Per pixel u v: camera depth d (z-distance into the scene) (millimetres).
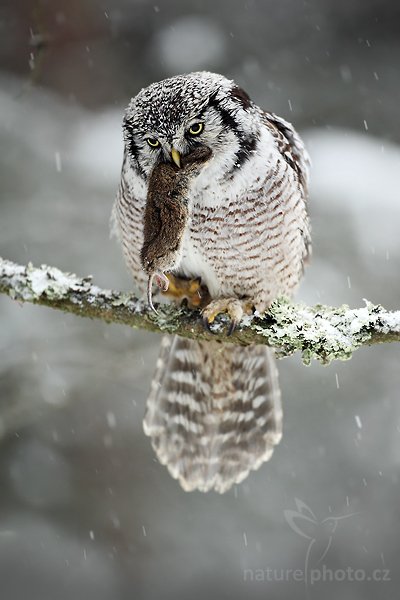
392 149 14477
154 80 15859
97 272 13227
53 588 12836
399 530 13391
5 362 12523
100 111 15430
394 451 13422
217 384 9836
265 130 8656
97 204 13461
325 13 16250
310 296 12703
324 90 15711
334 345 7348
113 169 13672
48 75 15617
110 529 13234
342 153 13859
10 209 13258
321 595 13273
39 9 8656
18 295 7758
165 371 9844
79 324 13188
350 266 12961
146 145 8219
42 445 13461
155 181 7930
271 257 8773
